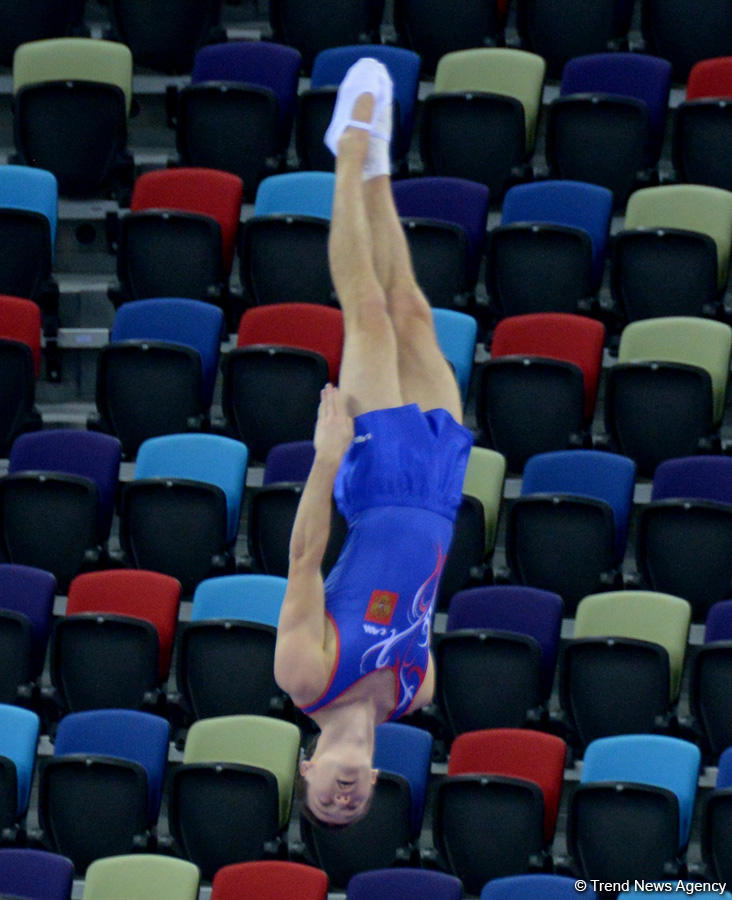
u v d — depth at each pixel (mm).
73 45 49094
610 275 44594
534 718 37750
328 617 17453
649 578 40156
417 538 17688
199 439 41594
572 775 38344
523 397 42188
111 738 36844
